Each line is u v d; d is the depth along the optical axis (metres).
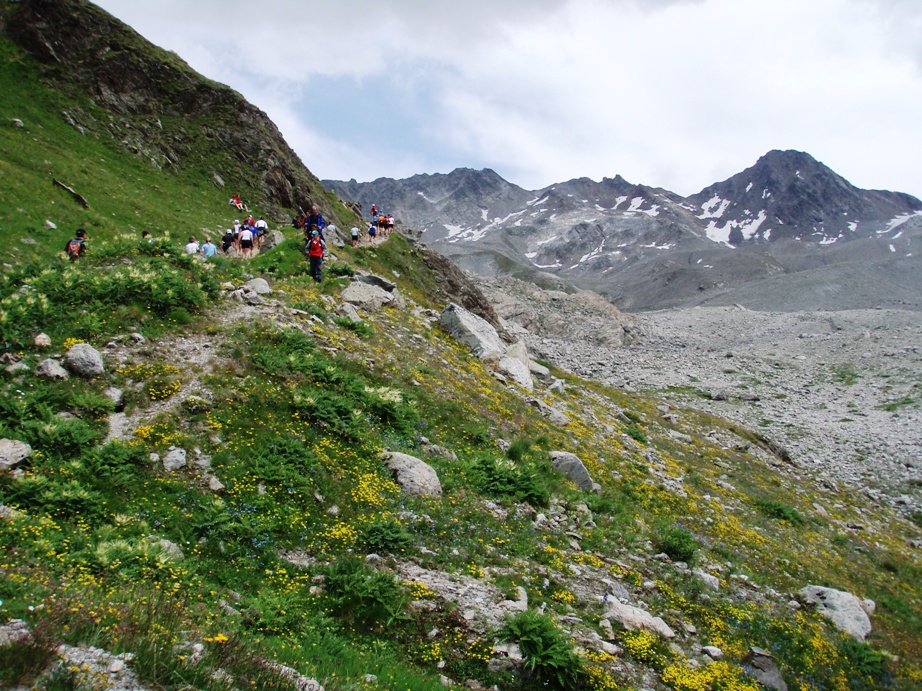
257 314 21.23
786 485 35.28
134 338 16.88
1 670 5.34
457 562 13.15
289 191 54.59
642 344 106.25
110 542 10.13
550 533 16.08
